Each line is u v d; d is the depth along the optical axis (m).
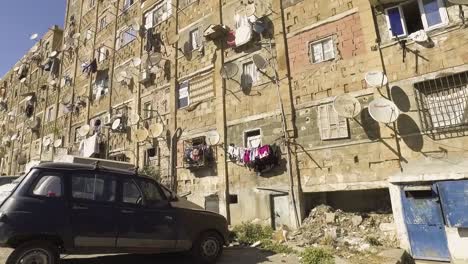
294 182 13.14
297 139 13.48
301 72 13.96
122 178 7.68
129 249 7.32
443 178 9.47
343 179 12.05
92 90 26.52
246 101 15.54
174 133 18.47
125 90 22.80
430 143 10.44
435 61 10.80
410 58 11.30
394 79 11.48
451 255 9.09
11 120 39.78
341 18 13.31
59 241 6.71
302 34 14.31
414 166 10.55
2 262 7.38
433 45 10.92
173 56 19.72
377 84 11.09
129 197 7.59
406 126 10.95
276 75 14.61
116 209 7.32
